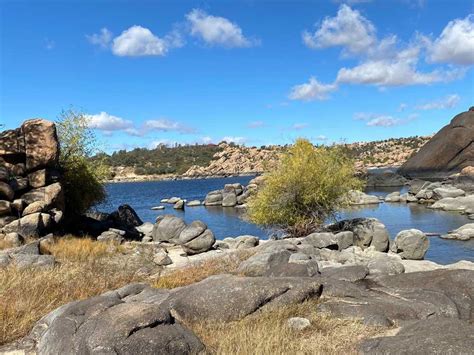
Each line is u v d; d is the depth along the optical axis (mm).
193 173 167750
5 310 8453
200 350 6234
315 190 23031
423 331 6348
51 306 9203
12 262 13859
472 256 20016
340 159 24344
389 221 32062
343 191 23594
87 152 27312
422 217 33406
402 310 7770
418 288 8945
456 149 66250
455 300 8398
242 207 49500
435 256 20172
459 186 47969
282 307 7863
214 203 54938
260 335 6672
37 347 6848
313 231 23391
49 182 22266
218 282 8430
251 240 21516
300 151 24062
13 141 21766
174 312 8062
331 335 6895
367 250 19406
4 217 19891
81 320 6711
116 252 18484
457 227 28156
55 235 20797
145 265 15805
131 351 5719
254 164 166375
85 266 14414
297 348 6406
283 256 12836
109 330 5918
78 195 25953
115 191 100625
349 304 7984
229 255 15961
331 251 17562
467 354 5469
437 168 66750
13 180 21172
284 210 23562
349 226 21984
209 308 7871
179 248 21422
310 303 8047
